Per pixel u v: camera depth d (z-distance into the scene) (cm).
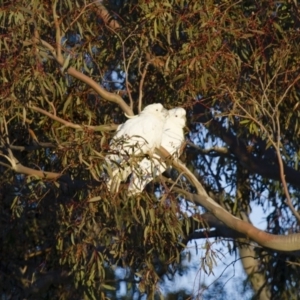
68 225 1294
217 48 1352
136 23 1401
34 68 1310
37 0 1323
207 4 1371
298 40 1401
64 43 1379
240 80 1397
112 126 1283
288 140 1578
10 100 1319
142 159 1194
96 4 1407
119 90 1480
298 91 1441
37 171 1345
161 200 1202
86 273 1338
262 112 1367
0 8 1310
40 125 1401
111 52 1446
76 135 1253
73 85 1401
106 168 1152
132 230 1285
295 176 1641
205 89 1350
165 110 1317
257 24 1409
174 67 1369
